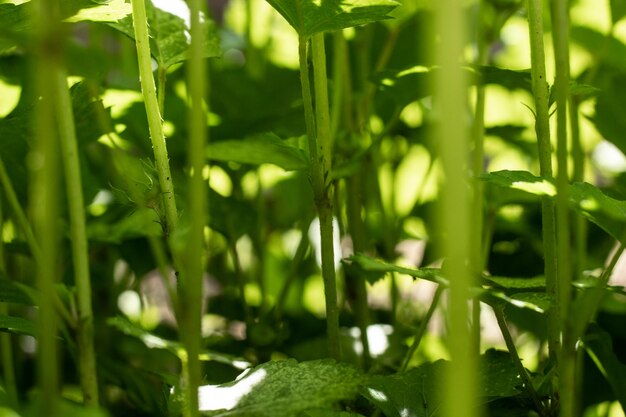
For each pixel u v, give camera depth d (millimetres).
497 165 1108
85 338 571
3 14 578
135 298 1044
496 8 795
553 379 591
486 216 784
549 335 597
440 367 604
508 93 1043
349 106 795
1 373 758
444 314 819
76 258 571
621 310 777
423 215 901
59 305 567
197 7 471
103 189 832
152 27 642
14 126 650
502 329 588
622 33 878
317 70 622
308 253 995
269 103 949
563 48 512
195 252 484
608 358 655
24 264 834
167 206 572
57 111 570
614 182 987
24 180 701
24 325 584
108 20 581
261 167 917
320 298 1081
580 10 885
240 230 804
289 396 536
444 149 436
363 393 589
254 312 883
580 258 744
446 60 433
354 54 905
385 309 928
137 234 746
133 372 738
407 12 837
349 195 801
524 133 902
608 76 856
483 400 583
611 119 832
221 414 535
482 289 550
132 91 768
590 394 733
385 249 843
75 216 571
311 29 592
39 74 435
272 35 1094
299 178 982
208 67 917
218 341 778
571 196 572
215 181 998
